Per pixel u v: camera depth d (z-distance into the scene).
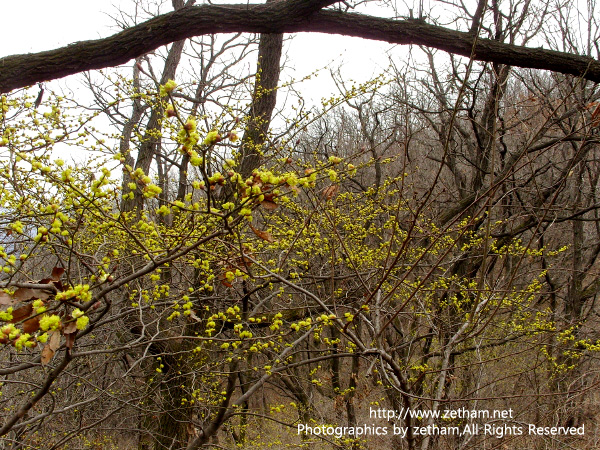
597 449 4.80
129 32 3.17
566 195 7.78
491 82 5.59
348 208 6.03
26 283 1.58
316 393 7.64
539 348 5.25
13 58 2.94
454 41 3.63
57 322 1.47
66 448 4.73
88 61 3.11
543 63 3.76
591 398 5.55
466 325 3.63
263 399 8.49
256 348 2.71
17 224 1.92
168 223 4.69
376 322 3.44
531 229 7.32
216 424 3.85
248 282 3.98
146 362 6.48
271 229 4.70
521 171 7.36
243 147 4.66
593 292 7.55
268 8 3.36
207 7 3.27
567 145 7.52
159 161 7.21
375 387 5.12
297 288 2.10
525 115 6.58
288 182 1.65
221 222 2.35
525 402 5.25
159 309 4.82
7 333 1.42
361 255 5.11
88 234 3.82
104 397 4.79
